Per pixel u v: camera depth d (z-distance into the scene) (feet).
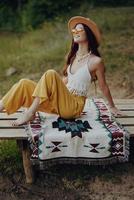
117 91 26.07
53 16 45.60
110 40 34.47
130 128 17.01
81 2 47.88
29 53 33.65
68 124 16.81
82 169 17.72
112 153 16.34
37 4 45.52
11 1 51.08
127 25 38.55
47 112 17.06
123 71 28.45
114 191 16.58
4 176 17.35
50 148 15.96
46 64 30.91
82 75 17.04
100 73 17.16
